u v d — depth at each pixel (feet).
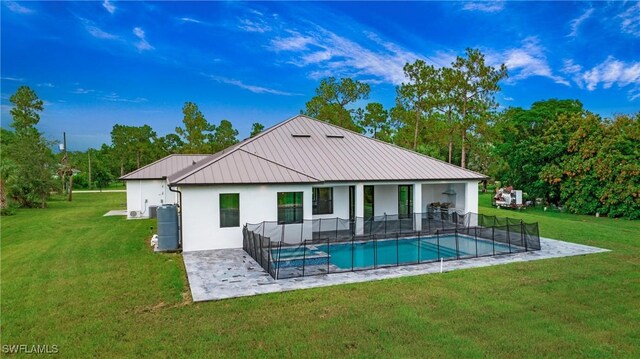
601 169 96.73
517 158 121.08
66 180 183.52
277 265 38.70
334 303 30.58
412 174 66.90
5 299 32.09
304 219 57.11
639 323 26.58
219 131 206.49
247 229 50.06
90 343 23.59
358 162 68.39
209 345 23.21
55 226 75.41
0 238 63.57
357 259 48.55
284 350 22.53
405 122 143.43
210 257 47.21
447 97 128.77
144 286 35.50
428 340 23.76
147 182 90.89
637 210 91.30
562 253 49.75
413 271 40.78
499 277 38.06
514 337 24.20
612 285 35.24
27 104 164.14
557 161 110.83
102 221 82.58
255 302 30.89
